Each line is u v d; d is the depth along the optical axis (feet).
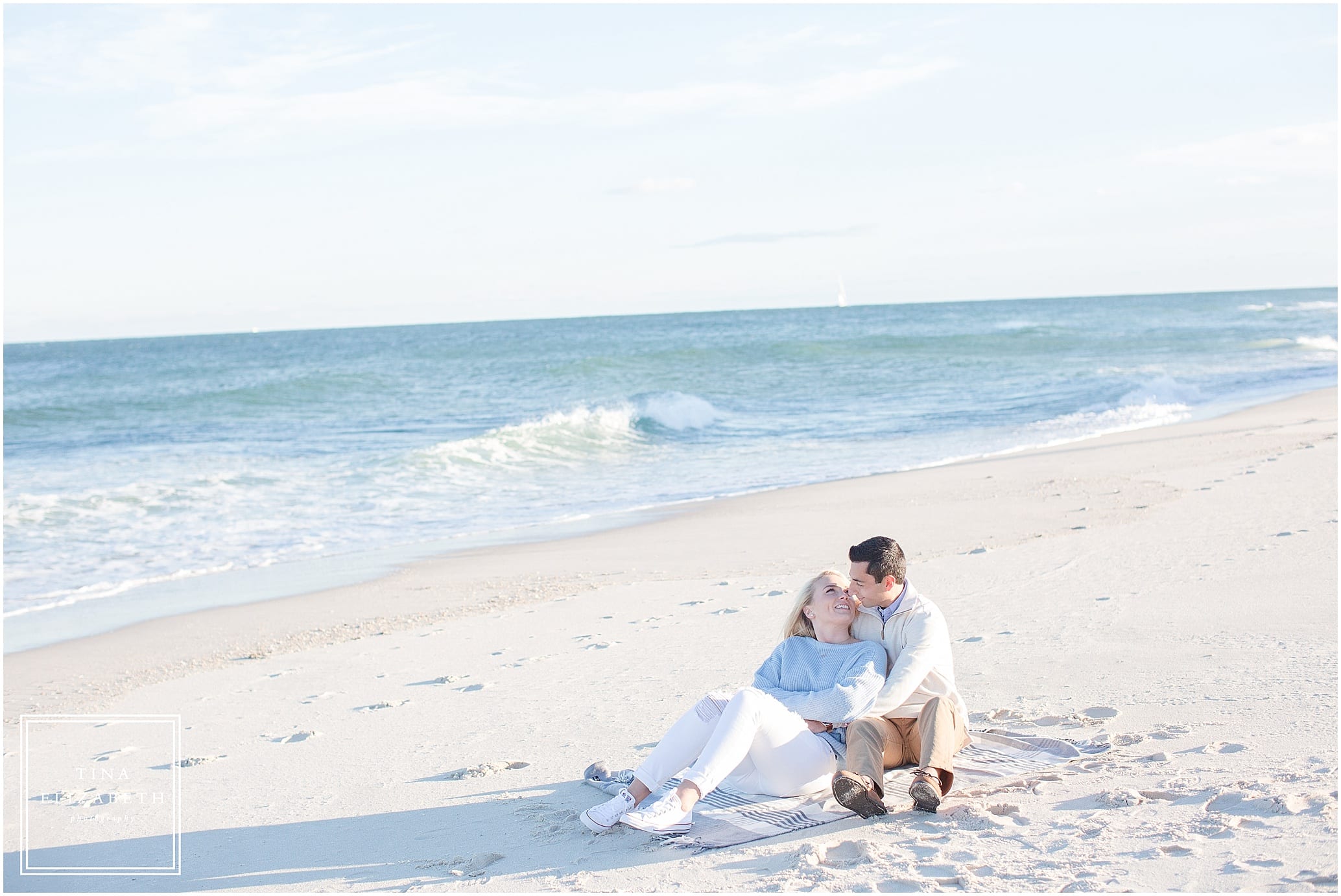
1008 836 11.32
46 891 12.69
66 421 96.63
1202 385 97.66
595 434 74.23
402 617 29.22
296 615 30.66
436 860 12.59
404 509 50.42
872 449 66.13
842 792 11.94
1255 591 22.71
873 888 10.34
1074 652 19.43
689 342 230.27
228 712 21.09
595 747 16.51
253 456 70.95
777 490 50.08
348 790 15.62
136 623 30.91
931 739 12.64
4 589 36.40
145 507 51.47
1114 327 221.46
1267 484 38.27
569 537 41.16
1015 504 39.83
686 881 11.10
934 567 29.30
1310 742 13.32
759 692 13.07
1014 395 96.53
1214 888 9.45
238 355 256.73
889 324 297.74
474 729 18.16
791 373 126.41
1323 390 83.97
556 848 12.55
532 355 195.21
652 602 28.07
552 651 23.54
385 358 202.39
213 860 13.33
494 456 65.82
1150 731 14.56
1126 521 33.86
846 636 14.25
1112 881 9.86
